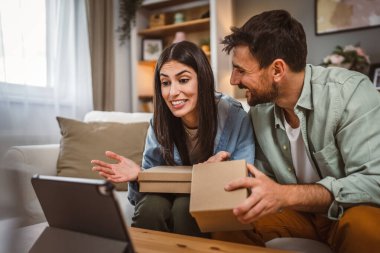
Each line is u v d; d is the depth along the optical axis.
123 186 1.68
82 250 0.65
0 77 1.97
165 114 1.22
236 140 1.21
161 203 1.01
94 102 2.68
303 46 1.02
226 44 1.05
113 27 2.90
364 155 0.92
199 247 0.75
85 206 0.64
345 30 2.64
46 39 2.32
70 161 1.68
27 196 0.81
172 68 1.12
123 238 0.61
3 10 2.04
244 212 0.72
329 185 0.88
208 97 1.17
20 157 1.53
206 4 3.17
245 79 1.02
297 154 1.13
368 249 0.80
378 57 2.54
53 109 2.36
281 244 1.00
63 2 2.44
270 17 1.01
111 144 1.75
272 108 1.19
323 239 1.09
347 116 0.97
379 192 0.88
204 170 0.87
